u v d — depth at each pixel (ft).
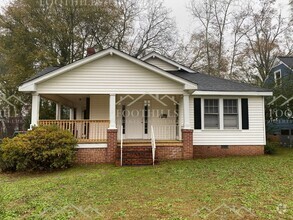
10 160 31.91
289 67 64.90
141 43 97.35
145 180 25.23
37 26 80.07
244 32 93.50
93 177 27.35
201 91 42.32
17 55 78.28
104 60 38.01
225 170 29.50
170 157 38.24
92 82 37.60
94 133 40.63
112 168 32.68
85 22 86.22
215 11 96.78
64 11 83.61
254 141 44.16
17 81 78.28
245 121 44.21
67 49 85.25
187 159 38.06
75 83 37.40
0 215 15.98
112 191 21.45
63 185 24.20
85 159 36.60
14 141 32.65
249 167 31.27
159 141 40.60
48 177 28.78
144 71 38.50
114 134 36.94
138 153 36.22
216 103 44.24
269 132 61.57
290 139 57.93
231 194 19.97
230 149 43.68
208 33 97.66
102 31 87.92
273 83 61.98
